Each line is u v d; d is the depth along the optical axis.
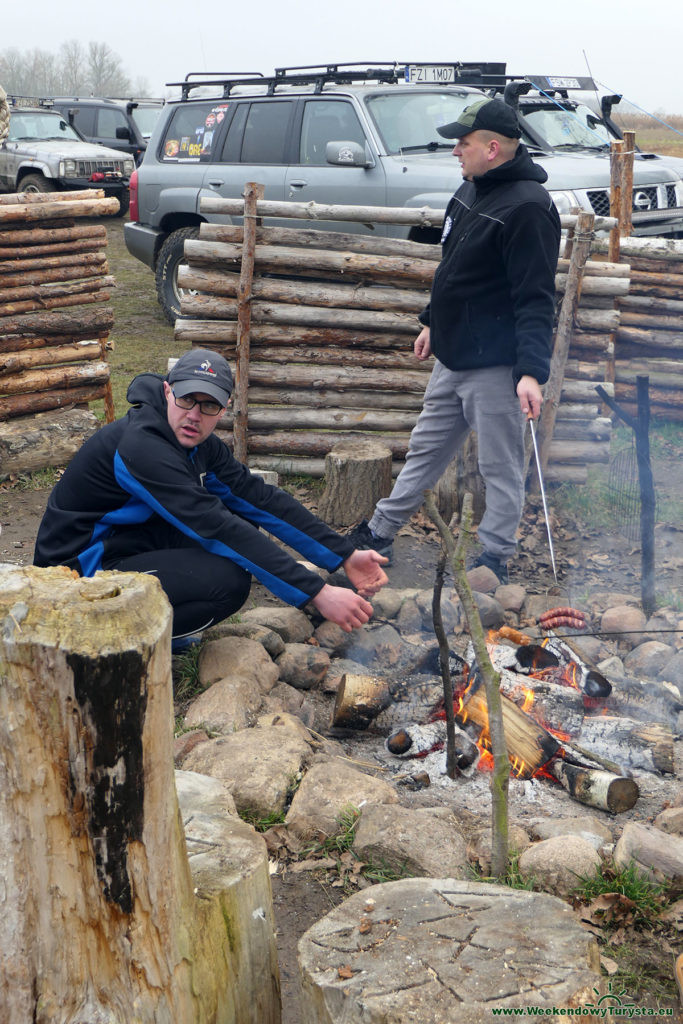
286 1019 2.15
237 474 3.55
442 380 4.35
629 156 7.10
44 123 18.00
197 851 1.87
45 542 3.45
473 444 5.36
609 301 5.96
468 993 1.51
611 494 5.76
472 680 3.30
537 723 3.12
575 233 5.73
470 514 2.30
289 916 2.47
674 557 5.00
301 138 8.73
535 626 4.05
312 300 5.74
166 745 1.43
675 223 8.42
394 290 5.79
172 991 1.53
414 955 1.61
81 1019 1.48
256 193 5.55
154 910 1.48
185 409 3.21
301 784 2.87
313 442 5.97
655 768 3.17
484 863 2.58
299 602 3.24
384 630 4.03
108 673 1.30
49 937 1.47
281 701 3.48
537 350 3.88
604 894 2.45
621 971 2.26
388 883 1.84
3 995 1.49
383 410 5.98
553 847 2.55
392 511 4.69
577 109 9.12
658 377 6.82
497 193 3.93
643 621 4.04
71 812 1.39
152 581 1.44
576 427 5.98
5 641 1.31
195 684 3.58
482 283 4.02
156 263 10.20
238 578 3.45
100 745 1.34
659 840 2.57
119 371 8.48
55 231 6.20
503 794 2.36
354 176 8.28
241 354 5.73
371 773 3.10
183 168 9.68
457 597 4.16
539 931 1.66
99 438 3.36
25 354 6.14
